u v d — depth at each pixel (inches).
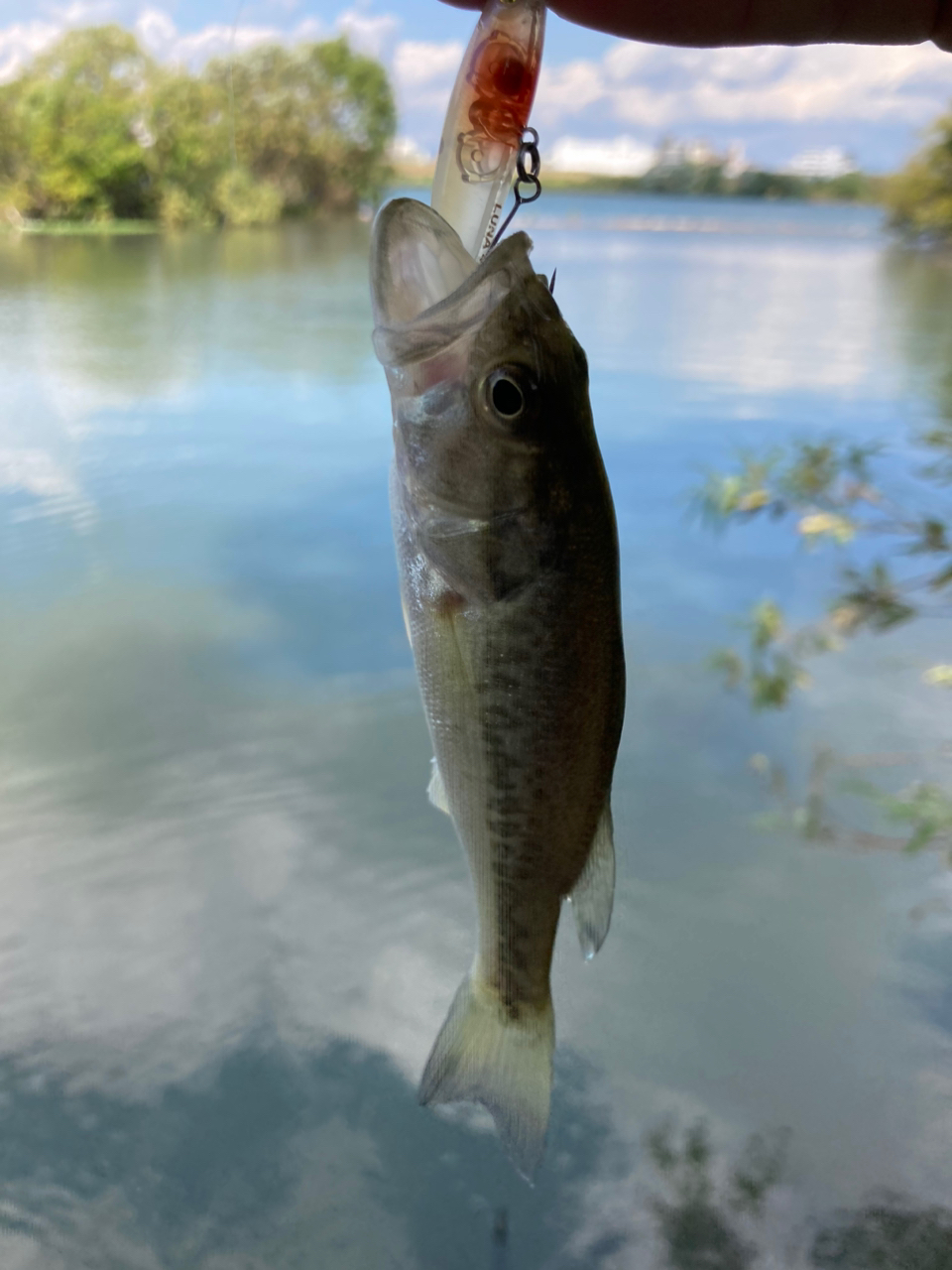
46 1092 15.3
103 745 21.4
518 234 6.1
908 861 19.7
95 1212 14.0
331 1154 14.7
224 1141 14.9
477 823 6.7
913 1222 13.8
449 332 6.2
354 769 21.4
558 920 6.8
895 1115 15.1
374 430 34.6
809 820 19.5
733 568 28.2
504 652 6.3
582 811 6.6
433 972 17.7
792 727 23.0
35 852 19.3
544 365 6.1
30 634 24.2
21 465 29.8
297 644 25.0
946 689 24.0
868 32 8.9
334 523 29.1
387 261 6.3
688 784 21.5
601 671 6.3
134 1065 15.9
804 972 17.5
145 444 32.0
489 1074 7.2
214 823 20.2
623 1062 16.0
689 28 8.8
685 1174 14.5
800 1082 15.6
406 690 24.1
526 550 6.2
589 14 8.7
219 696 23.4
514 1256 13.4
